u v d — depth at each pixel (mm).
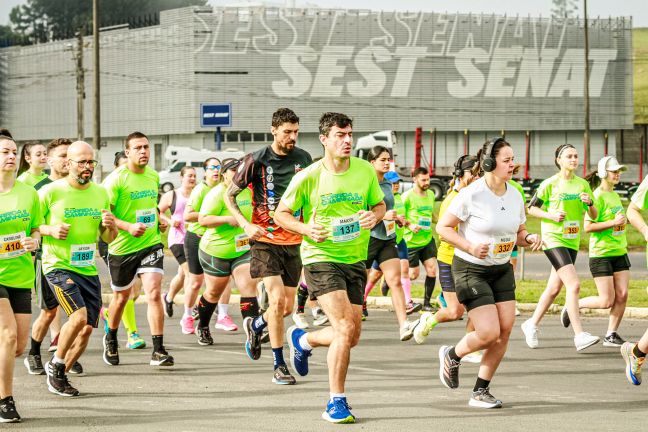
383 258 13414
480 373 9117
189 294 15008
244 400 9500
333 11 84188
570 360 12180
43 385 10492
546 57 89375
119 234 11750
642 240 33781
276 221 8773
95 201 10227
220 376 11031
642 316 16594
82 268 10180
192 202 14531
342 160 8719
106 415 8828
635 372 9734
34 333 11250
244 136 82375
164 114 83688
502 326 8969
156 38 84250
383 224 13305
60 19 124188
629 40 91688
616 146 92438
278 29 82688
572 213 12992
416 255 17484
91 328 10312
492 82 88000
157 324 11781
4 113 101125
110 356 11969
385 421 8430
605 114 91062
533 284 20625
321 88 83688
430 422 8367
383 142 66688
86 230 10148
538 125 89250
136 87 86250
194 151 66625
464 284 8953
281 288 10484
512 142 89062
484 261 8898
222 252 13156
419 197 17359
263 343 13930
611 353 12766
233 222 12961
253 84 82125
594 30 90750
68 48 61469
